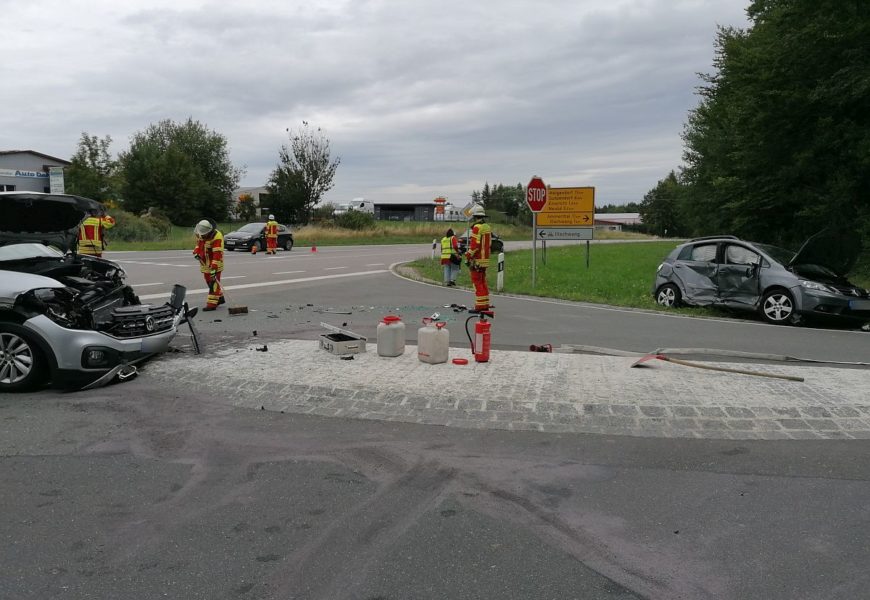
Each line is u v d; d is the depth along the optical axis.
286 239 33.09
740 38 24.61
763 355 7.82
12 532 3.46
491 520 3.63
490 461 4.51
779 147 21.25
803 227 22.06
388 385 6.16
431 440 4.91
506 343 8.89
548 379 6.45
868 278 17.83
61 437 4.89
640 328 10.51
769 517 3.69
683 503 3.87
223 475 4.23
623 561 3.21
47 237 7.48
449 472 4.31
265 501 3.86
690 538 3.45
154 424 5.20
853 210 19.42
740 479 4.22
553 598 2.89
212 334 8.90
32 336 5.88
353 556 3.24
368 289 15.71
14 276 6.06
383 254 31.23
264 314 10.98
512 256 30.23
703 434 5.06
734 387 6.24
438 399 5.79
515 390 6.05
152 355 7.16
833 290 10.93
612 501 3.89
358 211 51.81
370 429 5.13
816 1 19.42
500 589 2.96
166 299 12.57
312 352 7.57
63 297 6.11
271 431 5.07
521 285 17.30
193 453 4.61
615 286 17.48
